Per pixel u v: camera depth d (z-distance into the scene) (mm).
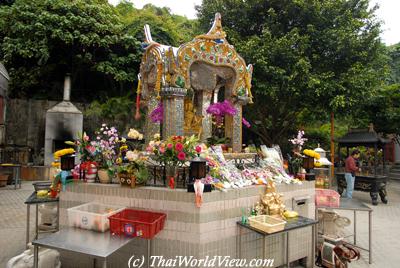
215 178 3916
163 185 4008
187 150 3775
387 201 10375
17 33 13344
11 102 13891
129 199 3934
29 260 3797
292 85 10828
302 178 5070
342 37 10703
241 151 5770
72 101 15938
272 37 11469
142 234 3281
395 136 16469
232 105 5707
